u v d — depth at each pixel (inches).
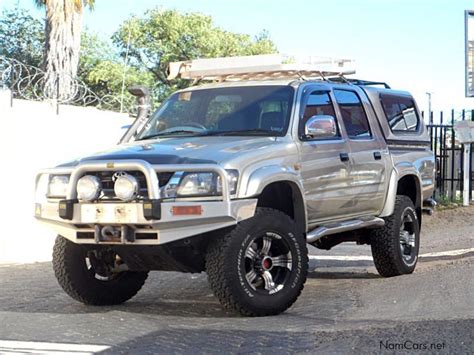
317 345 253.0
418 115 448.5
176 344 260.7
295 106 344.2
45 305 343.6
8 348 257.6
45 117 601.6
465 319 274.5
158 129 364.5
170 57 1418.6
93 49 1314.0
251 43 1609.3
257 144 321.1
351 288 377.7
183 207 289.4
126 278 344.5
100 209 298.2
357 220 377.4
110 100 819.4
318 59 398.0
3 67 629.0
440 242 597.6
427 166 444.8
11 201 569.0
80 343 263.7
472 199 871.1
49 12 925.8
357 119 389.4
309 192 338.6
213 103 359.9
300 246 315.3
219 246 295.9
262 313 304.8
